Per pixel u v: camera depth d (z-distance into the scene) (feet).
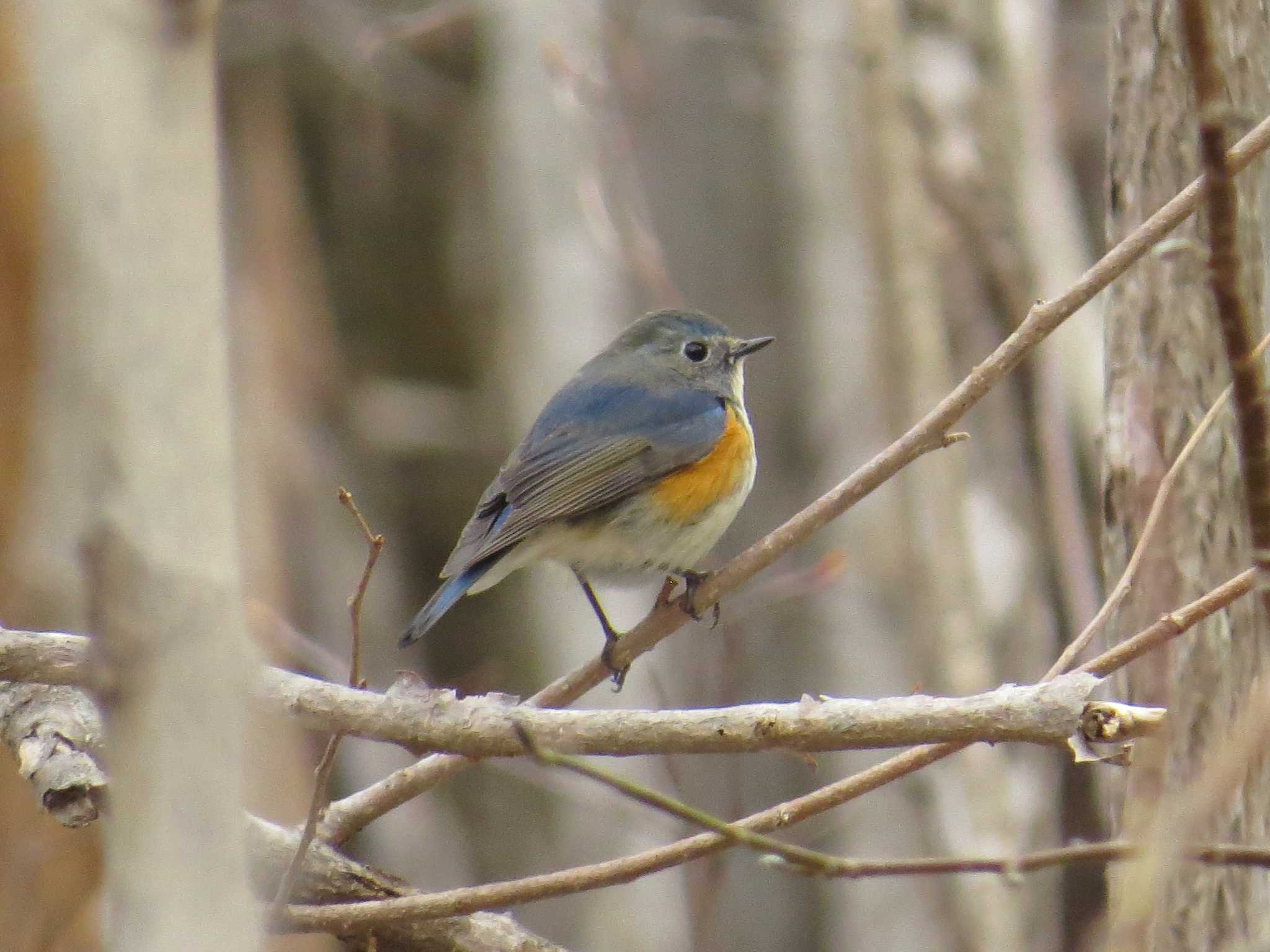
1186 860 14.52
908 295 46.06
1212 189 13.06
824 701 18.34
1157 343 22.93
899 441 22.33
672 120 57.47
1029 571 45.32
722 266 57.06
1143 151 23.49
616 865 19.30
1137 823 15.88
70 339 10.93
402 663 57.67
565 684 24.00
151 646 10.87
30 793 30.22
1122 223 23.84
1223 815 20.49
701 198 57.36
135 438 10.76
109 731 10.99
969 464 45.98
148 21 10.50
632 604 53.78
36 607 32.86
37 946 29.58
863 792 19.58
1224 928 20.47
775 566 52.11
